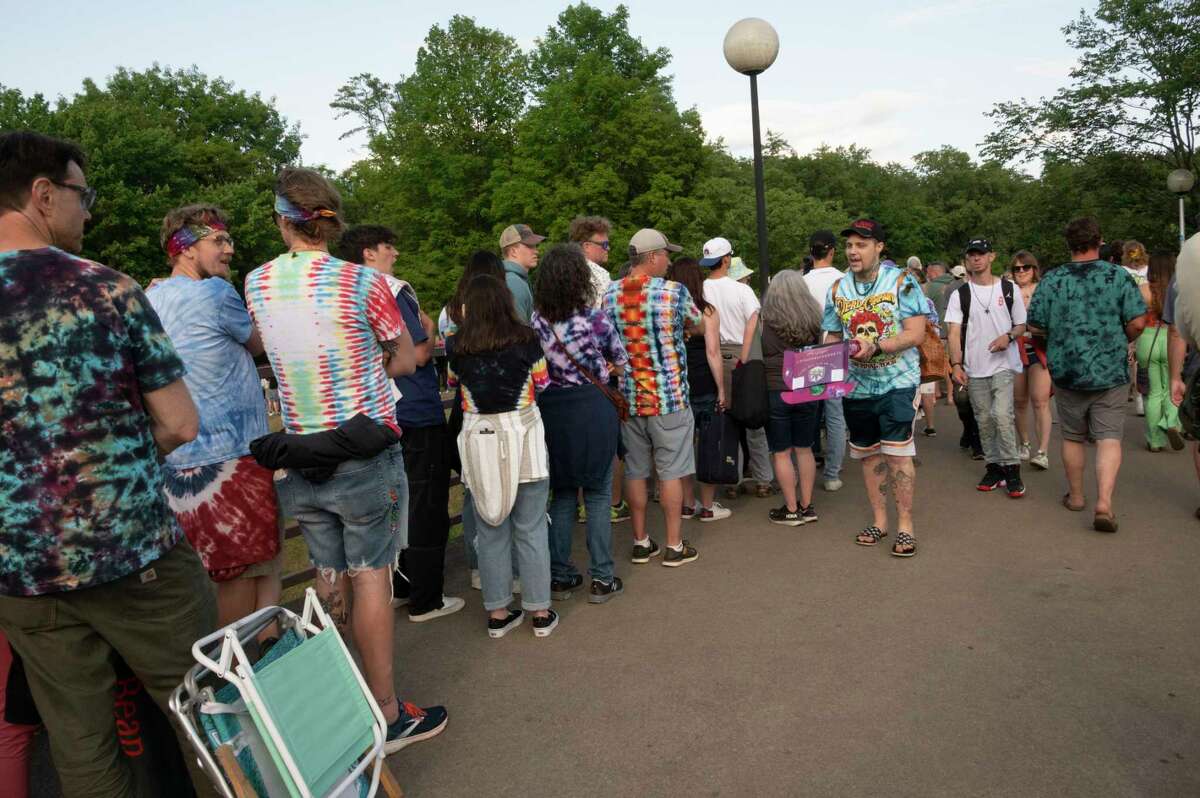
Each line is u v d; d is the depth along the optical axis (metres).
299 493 2.92
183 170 42.97
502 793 2.84
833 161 81.94
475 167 41.03
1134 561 4.57
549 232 35.12
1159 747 2.84
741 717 3.21
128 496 2.11
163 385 2.18
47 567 2.03
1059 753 2.84
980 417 6.23
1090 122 27.47
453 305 4.03
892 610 4.11
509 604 4.48
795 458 5.75
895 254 82.94
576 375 4.23
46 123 37.81
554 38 40.69
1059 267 5.27
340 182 51.84
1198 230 2.96
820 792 2.72
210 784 2.33
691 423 4.91
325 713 2.23
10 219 2.07
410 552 4.34
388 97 57.59
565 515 4.52
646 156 35.88
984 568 4.61
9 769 2.39
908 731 3.04
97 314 2.04
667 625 4.12
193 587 2.30
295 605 4.71
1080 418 5.36
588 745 3.10
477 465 3.84
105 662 2.18
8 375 1.98
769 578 4.66
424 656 3.94
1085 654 3.53
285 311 2.80
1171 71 25.98
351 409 2.86
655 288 4.68
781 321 5.39
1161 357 7.02
